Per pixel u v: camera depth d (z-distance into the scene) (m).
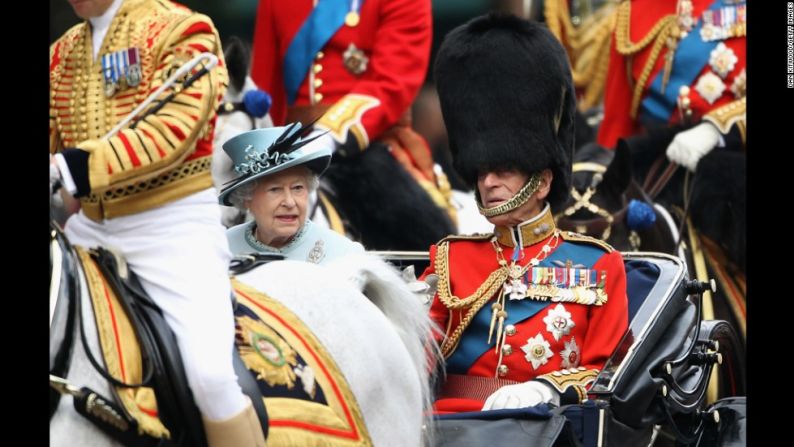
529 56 24.06
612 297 22.88
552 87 24.05
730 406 23.56
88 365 17.38
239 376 18.33
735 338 25.38
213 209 19.11
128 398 17.39
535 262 23.25
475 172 24.11
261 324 19.23
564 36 37.81
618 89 34.62
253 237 23.06
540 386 21.62
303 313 20.00
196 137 18.67
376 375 20.34
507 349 22.72
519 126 23.81
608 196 28.84
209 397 17.95
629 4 34.44
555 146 24.06
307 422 18.95
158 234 18.64
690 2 33.59
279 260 21.06
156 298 18.47
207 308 18.36
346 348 20.11
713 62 33.25
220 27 50.53
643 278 23.44
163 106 18.64
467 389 22.88
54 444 16.84
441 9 47.84
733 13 33.25
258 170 21.97
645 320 22.44
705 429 23.31
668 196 31.59
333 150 31.83
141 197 18.56
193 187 18.86
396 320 21.58
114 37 19.20
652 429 22.08
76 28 19.64
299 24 33.84
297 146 22.09
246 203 22.55
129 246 18.58
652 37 33.84
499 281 23.19
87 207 18.56
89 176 17.95
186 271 18.53
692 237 30.84
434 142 44.62
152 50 19.06
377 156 32.59
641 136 32.31
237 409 18.06
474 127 24.02
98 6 19.14
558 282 23.05
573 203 28.64
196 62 18.83
